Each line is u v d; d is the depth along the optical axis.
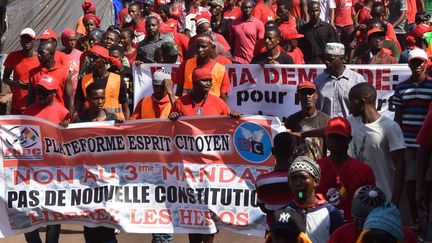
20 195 8.61
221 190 8.30
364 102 7.57
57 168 8.58
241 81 11.14
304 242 5.39
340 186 6.86
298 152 7.72
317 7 14.41
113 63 11.47
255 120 8.19
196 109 8.78
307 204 6.27
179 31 18.83
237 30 15.18
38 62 11.70
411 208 9.34
